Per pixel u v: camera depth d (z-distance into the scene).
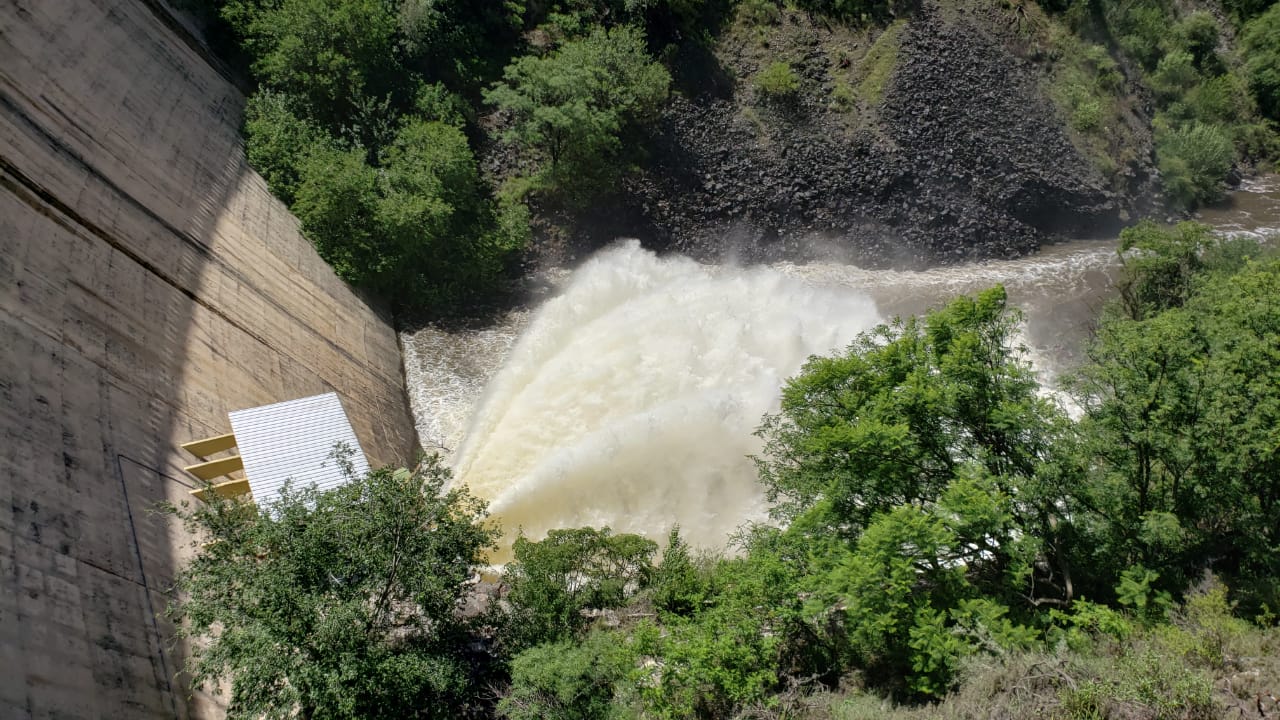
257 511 22.25
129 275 33.38
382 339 47.41
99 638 22.67
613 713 22.09
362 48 52.75
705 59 62.53
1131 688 19.34
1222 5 78.31
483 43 60.19
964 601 22.98
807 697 22.28
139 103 41.75
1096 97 65.50
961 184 59.94
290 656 19.41
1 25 35.22
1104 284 54.75
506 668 23.94
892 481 24.94
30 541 22.77
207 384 33.38
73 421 26.64
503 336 49.19
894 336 28.81
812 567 23.95
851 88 62.56
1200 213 65.50
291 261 44.91
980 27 64.88
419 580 21.70
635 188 58.09
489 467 39.78
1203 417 24.95
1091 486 24.97
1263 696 19.66
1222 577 25.81
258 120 49.22
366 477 23.19
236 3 52.00
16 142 32.00
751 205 58.94
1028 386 25.19
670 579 27.52
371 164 52.25
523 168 57.50
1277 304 29.30
